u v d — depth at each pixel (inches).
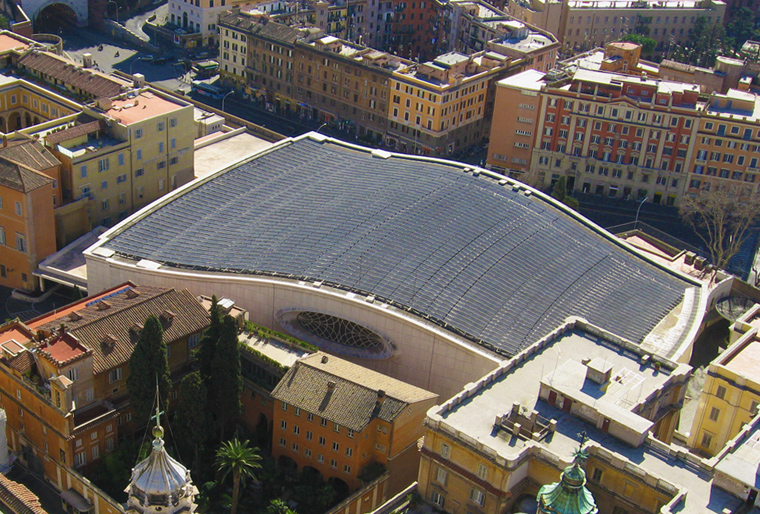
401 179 7480.3
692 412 6668.3
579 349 5511.8
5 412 5713.6
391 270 6353.3
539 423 4756.4
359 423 5236.2
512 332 6043.3
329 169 7800.2
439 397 6072.8
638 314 6461.6
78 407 5477.4
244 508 5378.9
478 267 6481.3
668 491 4377.5
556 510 3619.6
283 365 5772.6
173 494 3464.6
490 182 7445.9
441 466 4763.8
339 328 6254.9
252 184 7583.7
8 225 7554.1
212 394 5502.0
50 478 5620.1
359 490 5324.8
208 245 6825.8
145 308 5880.9
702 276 7849.4
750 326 6058.1
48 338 5452.8
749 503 4367.6
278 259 6530.5
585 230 7190.0
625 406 4945.9
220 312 5447.8
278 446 5634.8
